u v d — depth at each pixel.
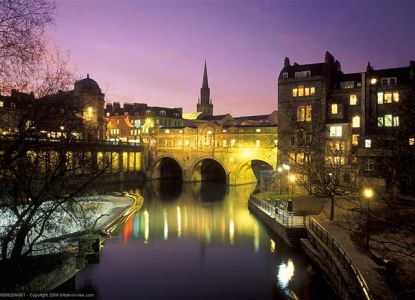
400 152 20.97
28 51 14.70
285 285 28.98
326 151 66.06
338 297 23.89
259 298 26.73
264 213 47.94
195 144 99.88
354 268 21.59
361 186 40.25
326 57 70.62
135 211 58.56
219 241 41.59
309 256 31.81
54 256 25.14
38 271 22.81
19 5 14.12
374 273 20.89
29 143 19.69
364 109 60.41
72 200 24.34
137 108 140.50
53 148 22.67
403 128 21.80
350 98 68.38
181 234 44.81
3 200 21.06
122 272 31.61
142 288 28.31
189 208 63.28
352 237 29.44
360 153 52.66
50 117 19.98
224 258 35.56
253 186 95.75
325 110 68.62
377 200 41.41
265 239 42.22
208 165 109.50
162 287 28.58
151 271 32.00
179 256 36.09
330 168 50.66
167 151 103.69
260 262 34.31
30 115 19.20
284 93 72.94
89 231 33.19
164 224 50.41
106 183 89.12
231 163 92.31
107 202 65.50
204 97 182.25
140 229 47.34
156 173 108.62
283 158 71.38
